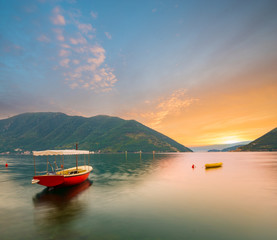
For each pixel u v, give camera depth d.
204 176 42.62
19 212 18.31
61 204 20.80
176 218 16.33
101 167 67.25
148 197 23.41
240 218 16.28
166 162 95.50
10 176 46.50
